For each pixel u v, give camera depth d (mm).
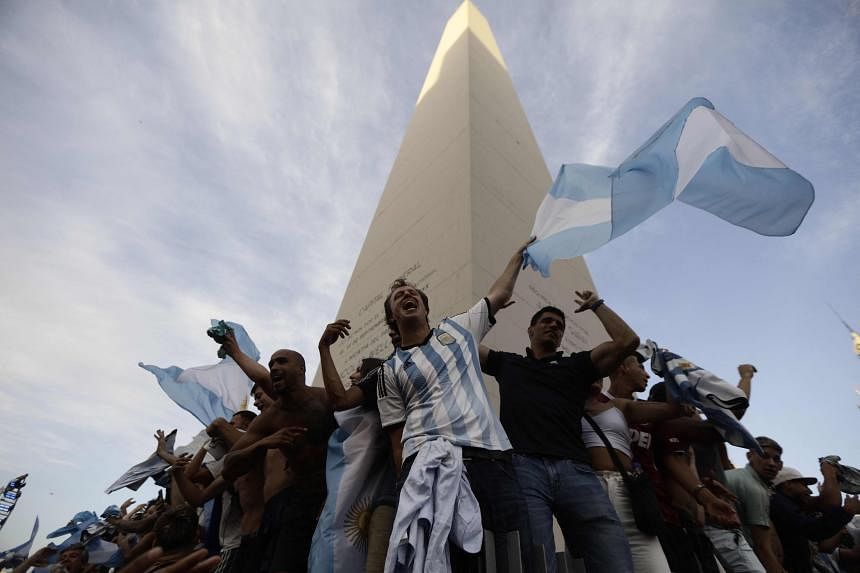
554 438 2912
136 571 1598
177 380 6215
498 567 2182
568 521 2719
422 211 7848
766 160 3285
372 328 7043
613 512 2695
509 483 2387
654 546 2994
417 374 2709
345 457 3066
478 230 6461
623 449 3371
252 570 3457
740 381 4434
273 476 3990
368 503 2949
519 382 3232
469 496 2205
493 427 2545
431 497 2125
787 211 3174
